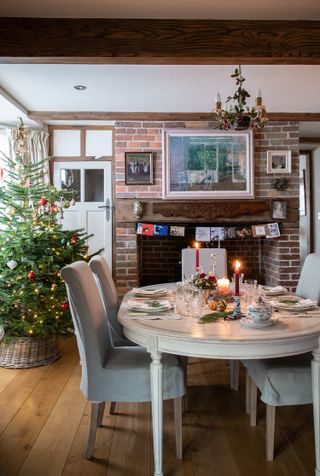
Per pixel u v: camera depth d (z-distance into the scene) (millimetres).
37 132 4461
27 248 2941
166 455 1917
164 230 4328
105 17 2414
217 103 2408
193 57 2447
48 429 2158
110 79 3236
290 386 1839
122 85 3379
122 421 2256
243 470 1801
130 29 2430
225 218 4297
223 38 2441
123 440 2053
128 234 4355
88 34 2422
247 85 3395
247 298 2281
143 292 2494
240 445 2008
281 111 4188
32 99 3764
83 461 1870
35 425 2199
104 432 2133
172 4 2258
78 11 2338
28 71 3047
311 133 5234
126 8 2301
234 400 2531
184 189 4293
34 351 3078
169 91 3547
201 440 2055
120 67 2979
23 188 3047
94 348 1846
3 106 3768
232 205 4285
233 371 2684
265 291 2545
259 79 3248
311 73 3127
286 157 4328
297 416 2334
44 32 2414
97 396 1855
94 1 2221
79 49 2420
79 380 2820
